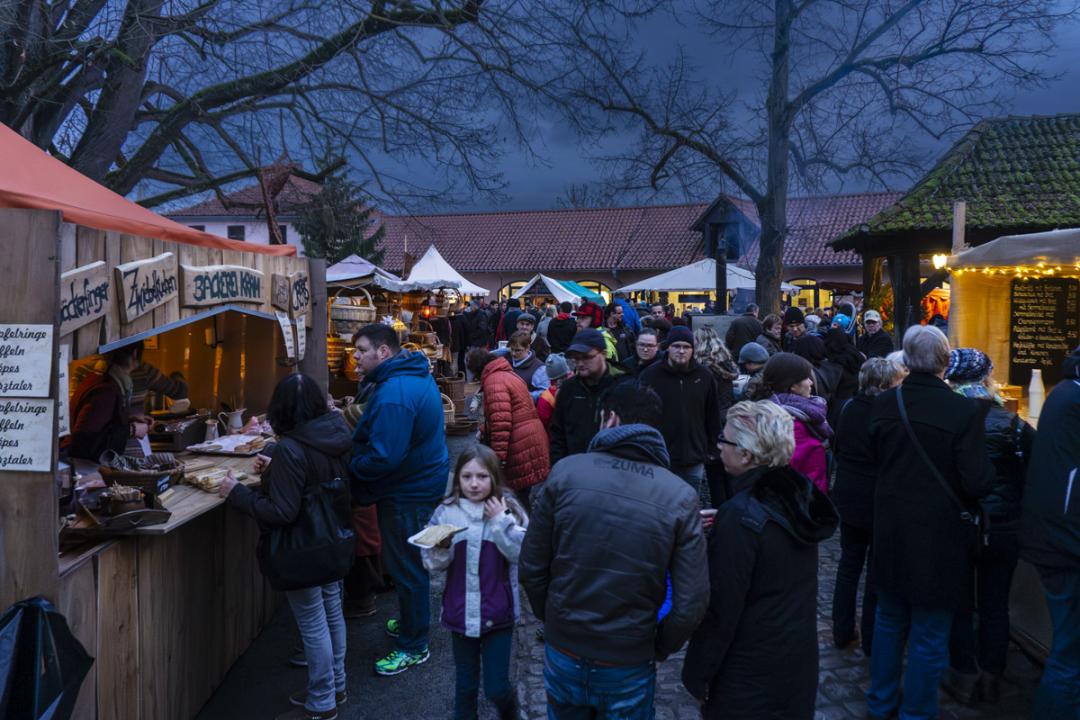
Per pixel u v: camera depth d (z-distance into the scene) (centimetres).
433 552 307
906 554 320
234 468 398
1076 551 287
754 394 468
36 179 342
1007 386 589
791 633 234
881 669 343
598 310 971
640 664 230
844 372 670
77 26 794
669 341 508
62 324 245
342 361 899
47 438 237
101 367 401
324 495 329
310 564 323
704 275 2089
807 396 411
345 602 482
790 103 1638
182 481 365
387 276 1086
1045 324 590
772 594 233
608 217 3500
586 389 473
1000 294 601
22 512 238
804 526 233
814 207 2712
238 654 415
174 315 326
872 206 2961
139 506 283
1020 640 409
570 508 231
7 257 235
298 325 504
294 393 329
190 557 350
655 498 227
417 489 391
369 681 392
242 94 959
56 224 234
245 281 404
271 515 318
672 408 505
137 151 952
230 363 543
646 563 224
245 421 523
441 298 1688
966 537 316
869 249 1434
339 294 1033
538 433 489
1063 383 302
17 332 236
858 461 391
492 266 3350
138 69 827
